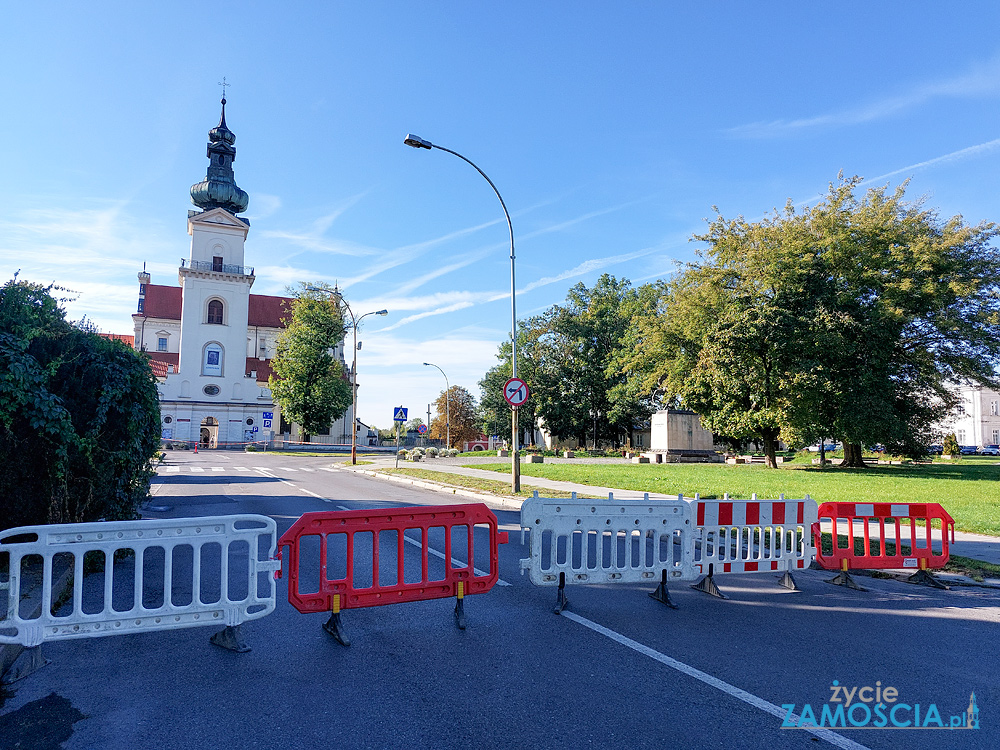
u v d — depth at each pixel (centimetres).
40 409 619
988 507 1352
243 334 6350
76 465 707
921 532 1101
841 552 735
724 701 388
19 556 427
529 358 5662
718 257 2975
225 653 470
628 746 328
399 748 324
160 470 2642
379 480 2295
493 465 2852
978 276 2484
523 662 452
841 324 2392
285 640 502
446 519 555
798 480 1928
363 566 764
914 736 346
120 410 733
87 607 578
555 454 4456
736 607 623
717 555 681
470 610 598
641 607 617
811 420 2556
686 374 3225
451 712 367
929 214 2575
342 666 443
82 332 753
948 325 2400
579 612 593
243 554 838
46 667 438
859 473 2383
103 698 387
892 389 2420
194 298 6188
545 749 323
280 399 5972
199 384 6147
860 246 2555
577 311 5759
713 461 3516
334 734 339
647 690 402
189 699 385
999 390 2530
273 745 327
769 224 2767
